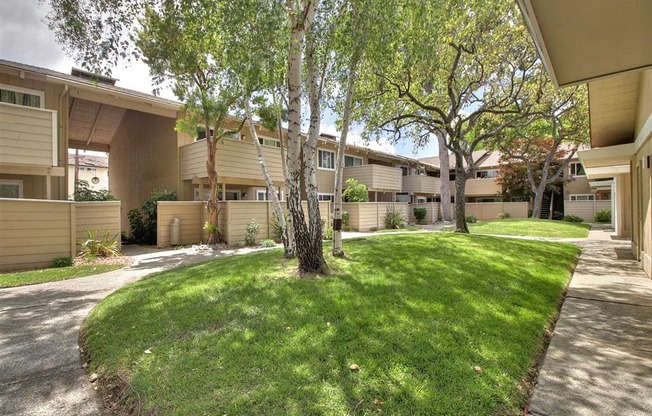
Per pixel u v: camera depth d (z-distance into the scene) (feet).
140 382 8.67
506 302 14.33
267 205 43.93
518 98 39.47
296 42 15.81
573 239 43.06
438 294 14.76
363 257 21.83
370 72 25.45
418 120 38.04
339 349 9.88
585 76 15.98
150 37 18.16
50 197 33.24
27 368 10.14
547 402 8.05
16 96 32.89
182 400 7.89
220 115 35.29
